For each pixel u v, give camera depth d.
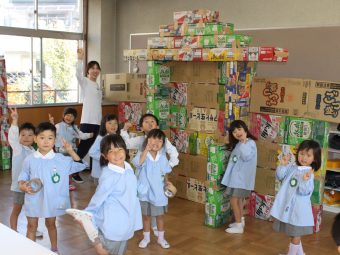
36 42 6.23
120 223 2.31
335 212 4.30
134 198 2.41
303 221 2.90
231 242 3.39
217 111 4.16
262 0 5.14
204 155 4.33
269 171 3.90
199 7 5.80
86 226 2.19
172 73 4.54
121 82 5.48
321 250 3.30
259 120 3.96
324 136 3.60
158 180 3.20
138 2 6.58
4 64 5.45
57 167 2.79
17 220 3.39
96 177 3.83
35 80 6.30
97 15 6.72
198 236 3.50
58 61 6.57
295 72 4.83
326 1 4.61
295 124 3.73
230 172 3.63
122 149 2.37
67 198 2.86
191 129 4.42
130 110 5.39
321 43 4.59
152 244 3.31
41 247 1.27
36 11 6.14
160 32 4.25
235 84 3.74
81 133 5.18
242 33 5.30
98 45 6.78
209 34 3.80
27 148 3.22
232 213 3.91
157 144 3.17
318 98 3.58
